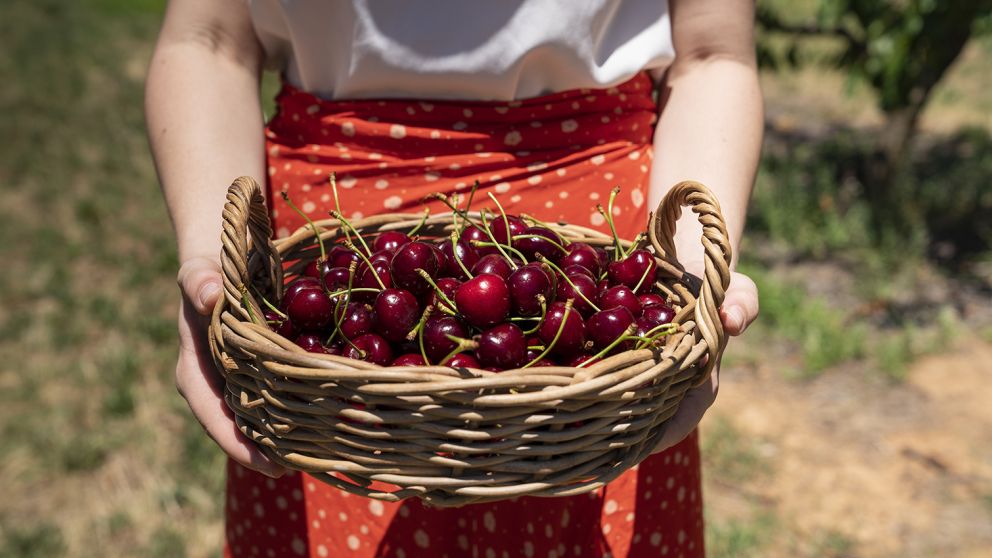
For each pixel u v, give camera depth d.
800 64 2.67
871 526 1.43
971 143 2.93
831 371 1.83
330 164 0.83
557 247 0.78
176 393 1.74
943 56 2.30
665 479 0.83
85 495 1.49
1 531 1.41
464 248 0.78
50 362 1.84
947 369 1.83
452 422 0.65
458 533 0.83
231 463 0.87
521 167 0.81
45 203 2.63
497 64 0.78
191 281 0.75
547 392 0.64
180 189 0.81
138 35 4.79
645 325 0.72
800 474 1.55
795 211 2.42
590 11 0.78
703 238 0.70
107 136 3.21
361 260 0.78
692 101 0.84
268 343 0.66
